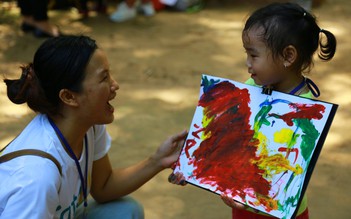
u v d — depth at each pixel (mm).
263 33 1884
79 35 1882
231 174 1951
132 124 3938
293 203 1779
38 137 1825
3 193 1701
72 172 1891
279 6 1932
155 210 2959
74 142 1915
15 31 5895
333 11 6570
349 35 5730
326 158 3467
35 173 1716
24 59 5176
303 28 1893
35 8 5645
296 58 1913
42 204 1709
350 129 3801
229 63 5086
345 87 4488
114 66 5016
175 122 3971
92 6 6852
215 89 2066
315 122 1814
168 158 2164
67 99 1812
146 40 5723
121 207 2217
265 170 1886
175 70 4938
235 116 2002
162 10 6754
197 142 2053
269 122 1919
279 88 2012
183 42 5660
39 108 1851
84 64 1773
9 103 4262
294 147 1844
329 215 2906
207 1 7070
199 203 3029
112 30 6023
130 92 4477
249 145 1945
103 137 2160
